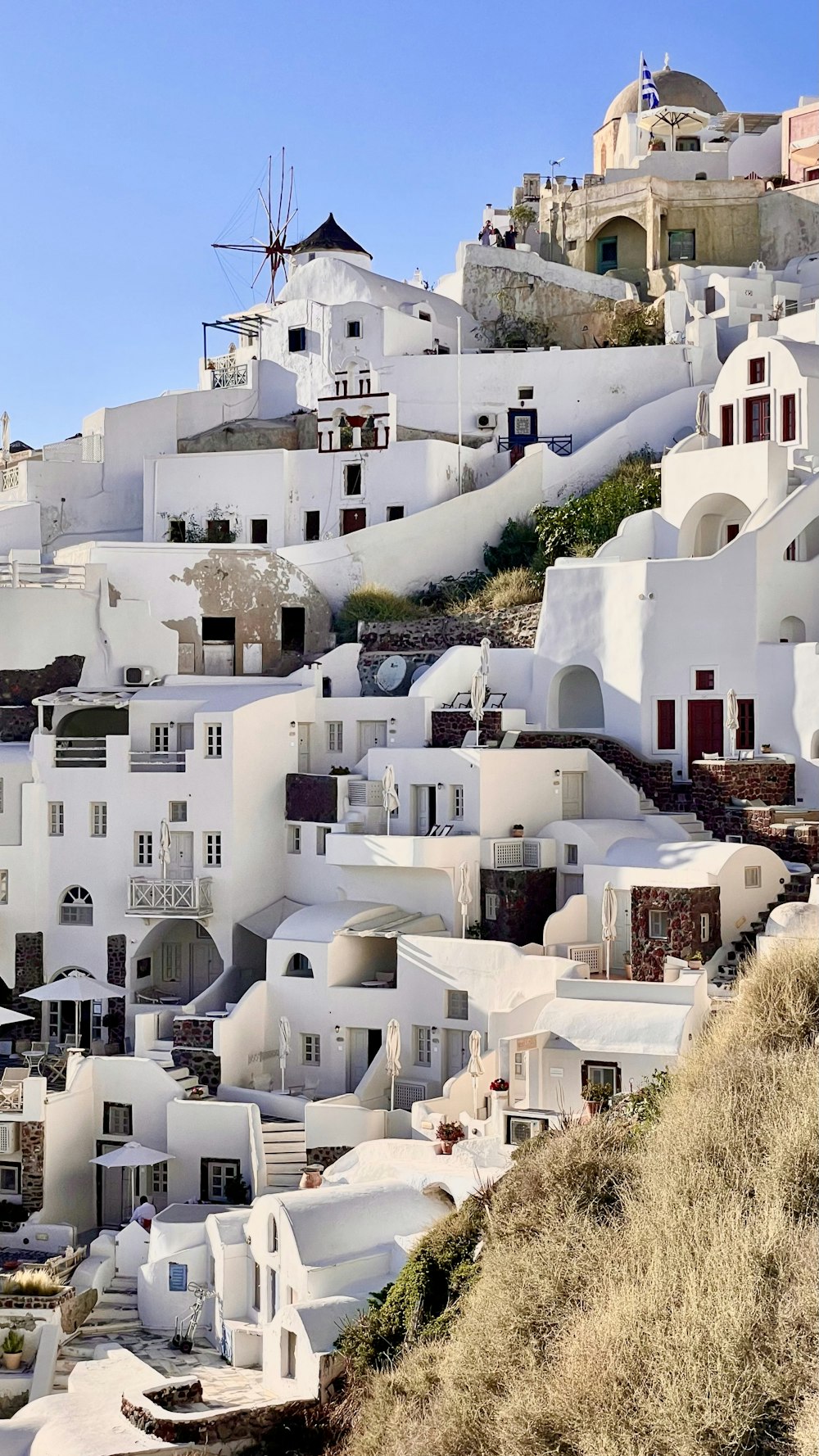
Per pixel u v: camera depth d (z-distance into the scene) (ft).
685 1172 86.58
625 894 144.46
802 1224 79.77
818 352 179.22
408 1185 113.39
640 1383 75.46
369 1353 97.86
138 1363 106.83
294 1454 94.94
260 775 170.60
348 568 198.90
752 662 158.61
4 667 183.73
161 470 215.72
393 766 163.43
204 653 193.57
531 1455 75.56
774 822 148.87
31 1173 144.36
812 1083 90.43
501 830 156.04
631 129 276.21
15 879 172.45
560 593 173.58
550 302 236.02
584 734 165.48
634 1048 119.03
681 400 203.41
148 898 167.32
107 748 171.12
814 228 238.27
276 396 231.71
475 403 216.33
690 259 243.81
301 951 155.02
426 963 147.84
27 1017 163.43
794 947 111.86
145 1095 149.28
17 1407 116.57
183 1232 127.85
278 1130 141.38
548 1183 94.99
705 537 179.01
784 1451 69.82
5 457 252.01
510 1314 85.05
